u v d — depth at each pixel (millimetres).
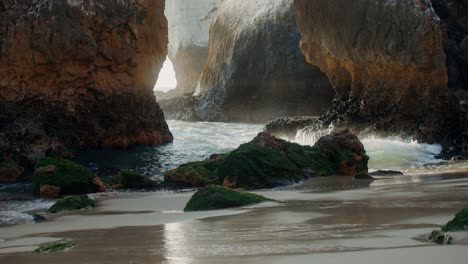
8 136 19125
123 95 22688
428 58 21844
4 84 19750
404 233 7359
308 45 26859
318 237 7434
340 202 10844
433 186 12531
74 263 6684
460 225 6953
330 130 24625
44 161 15406
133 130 22969
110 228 9281
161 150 22344
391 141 21578
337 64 25750
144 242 7812
